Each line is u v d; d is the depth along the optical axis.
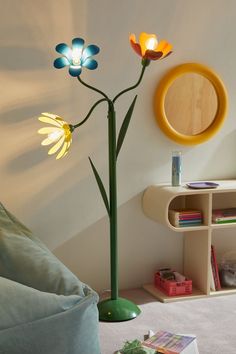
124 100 2.86
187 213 2.81
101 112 2.83
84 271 2.91
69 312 1.65
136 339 2.13
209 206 2.80
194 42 2.96
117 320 2.53
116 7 2.77
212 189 2.77
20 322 1.58
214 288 2.92
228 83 3.08
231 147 3.16
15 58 2.63
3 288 1.67
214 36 3.00
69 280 1.94
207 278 2.86
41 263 2.08
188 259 3.07
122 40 2.81
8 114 2.65
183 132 2.99
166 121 2.92
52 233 2.81
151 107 2.93
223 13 2.99
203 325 2.48
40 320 1.59
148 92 2.91
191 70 2.94
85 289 1.89
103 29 2.77
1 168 2.67
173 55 2.92
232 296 2.88
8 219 2.45
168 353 1.93
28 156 2.72
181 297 2.81
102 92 2.58
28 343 1.54
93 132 2.83
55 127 2.55
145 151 2.95
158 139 2.97
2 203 2.70
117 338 2.34
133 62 2.85
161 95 2.89
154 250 3.06
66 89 2.75
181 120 2.97
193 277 3.02
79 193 2.84
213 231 3.17
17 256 2.14
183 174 3.07
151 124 2.94
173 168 2.89
